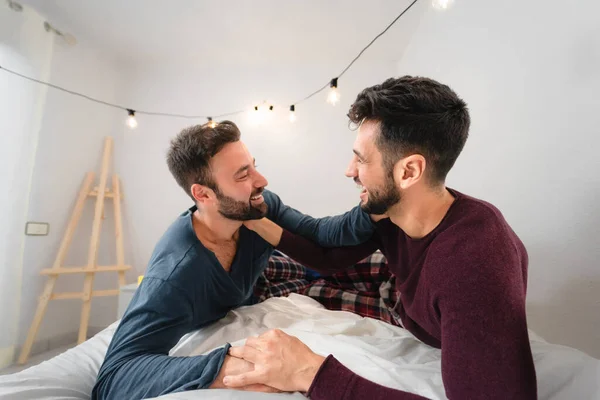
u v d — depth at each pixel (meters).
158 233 2.47
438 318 0.60
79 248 2.36
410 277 0.69
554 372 0.60
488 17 1.24
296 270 1.76
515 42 1.07
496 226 0.56
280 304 1.24
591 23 0.76
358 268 1.59
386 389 0.50
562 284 0.86
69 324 2.28
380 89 0.61
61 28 2.16
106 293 2.17
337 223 0.99
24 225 1.98
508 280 0.50
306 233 1.07
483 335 0.47
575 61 0.81
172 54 2.48
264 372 0.56
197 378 0.61
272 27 2.11
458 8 1.51
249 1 1.86
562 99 0.86
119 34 2.23
